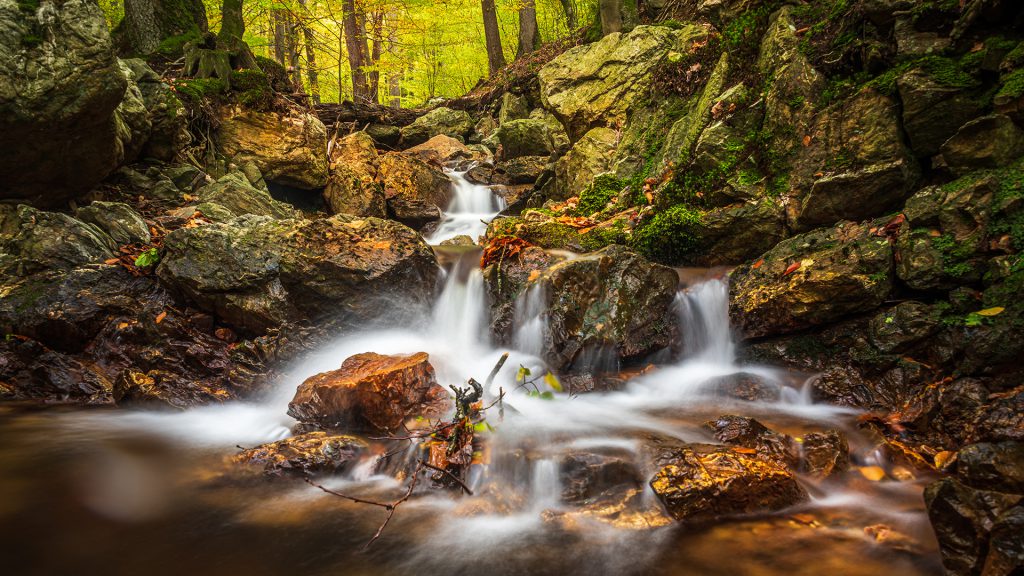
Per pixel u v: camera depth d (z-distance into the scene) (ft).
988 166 15.52
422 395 16.37
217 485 12.92
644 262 19.92
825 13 21.38
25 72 19.75
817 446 12.99
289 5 61.62
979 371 13.87
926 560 9.61
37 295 19.51
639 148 29.50
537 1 84.89
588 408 16.74
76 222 21.24
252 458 13.85
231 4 38.22
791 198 20.01
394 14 80.28
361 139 41.32
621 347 19.11
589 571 9.64
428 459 12.96
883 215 17.88
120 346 19.60
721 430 14.07
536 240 24.54
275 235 20.42
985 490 9.07
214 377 18.99
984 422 12.47
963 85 16.21
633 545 10.36
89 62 20.93
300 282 19.67
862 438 13.89
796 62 20.97
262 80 34.68
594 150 32.94
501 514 11.62
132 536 10.74
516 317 19.77
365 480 13.32
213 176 31.27
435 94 105.91
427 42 91.20
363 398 15.03
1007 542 7.79
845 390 16.29
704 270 21.76
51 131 20.93
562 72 36.14
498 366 16.25
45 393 18.61
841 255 17.20
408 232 21.44
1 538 10.52
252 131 33.71
